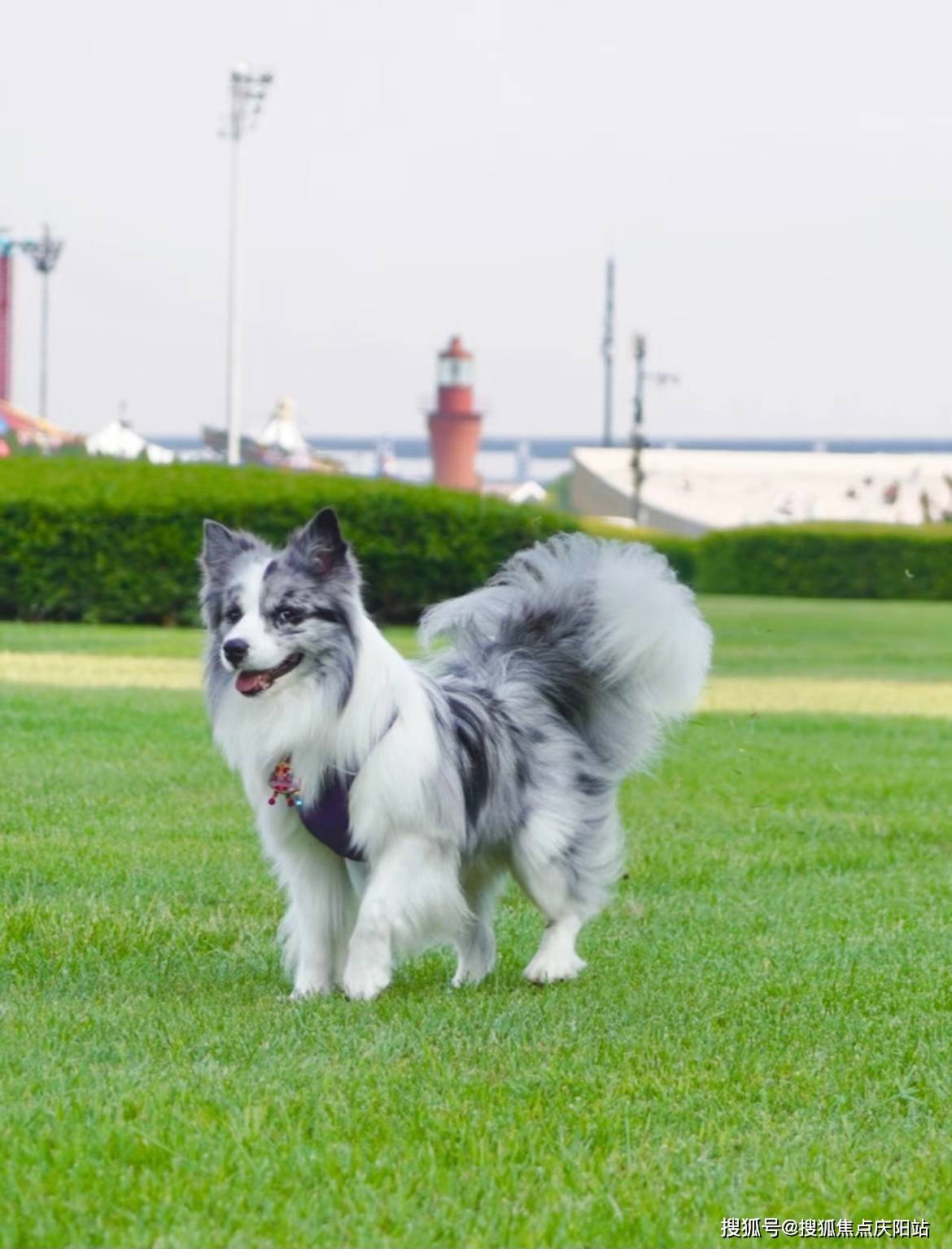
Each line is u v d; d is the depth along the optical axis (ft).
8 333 240.32
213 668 21.18
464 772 21.49
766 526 155.22
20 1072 17.47
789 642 92.27
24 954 22.90
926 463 268.41
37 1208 13.69
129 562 88.28
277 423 243.60
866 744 49.52
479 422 360.07
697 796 39.68
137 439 169.37
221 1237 13.28
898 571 148.87
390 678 20.86
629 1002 21.30
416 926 21.07
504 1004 21.24
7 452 139.64
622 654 23.32
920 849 33.68
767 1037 19.74
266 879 28.37
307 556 20.66
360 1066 17.87
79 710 49.62
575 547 24.48
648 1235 13.58
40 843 30.91
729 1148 15.83
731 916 27.04
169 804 35.37
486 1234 13.51
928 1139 16.38
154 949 23.67
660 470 258.37
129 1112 16.08
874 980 22.75
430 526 89.61
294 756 20.65
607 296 288.92
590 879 23.25
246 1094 16.55
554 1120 16.28
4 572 88.38
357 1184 14.33
